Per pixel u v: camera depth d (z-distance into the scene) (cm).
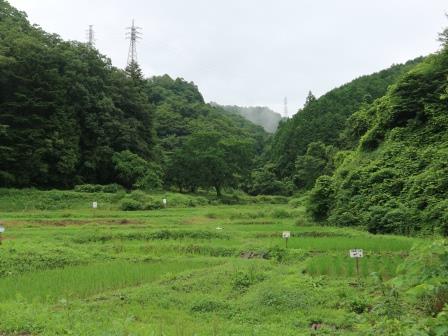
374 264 1634
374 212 2948
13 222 3105
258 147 13112
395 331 574
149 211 4359
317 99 11306
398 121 3719
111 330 816
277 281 1476
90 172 6334
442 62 3562
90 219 3428
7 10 6919
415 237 2609
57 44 6738
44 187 5803
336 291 1317
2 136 5316
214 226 3178
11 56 5591
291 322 1074
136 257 1986
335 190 3581
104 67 7300
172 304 1237
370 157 3741
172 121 10531
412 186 2980
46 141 5547
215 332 930
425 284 536
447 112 3359
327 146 8731
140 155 7062
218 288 1427
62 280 1489
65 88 6119
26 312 973
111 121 6619
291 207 5666
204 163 7338
